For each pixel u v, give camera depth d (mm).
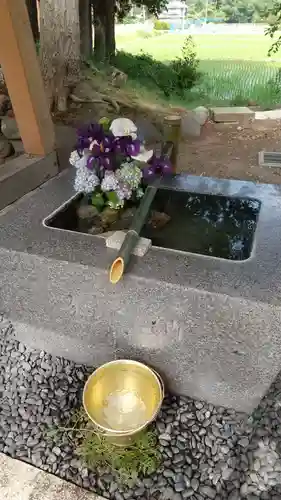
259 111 5238
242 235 1607
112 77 6051
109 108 5051
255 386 1395
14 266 1494
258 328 1255
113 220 1636
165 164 1614
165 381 1536
